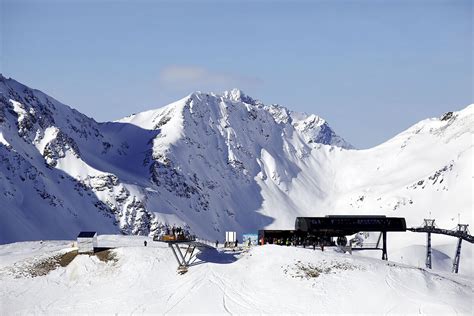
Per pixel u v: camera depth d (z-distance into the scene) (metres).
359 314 110.94
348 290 117.38
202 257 136.00
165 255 135.62
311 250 131.75
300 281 121.06
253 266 128.38
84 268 132.25
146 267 131.00
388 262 132.88
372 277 120.75
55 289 127.00
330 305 113.81
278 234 154.50
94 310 118.06
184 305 117.25
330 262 126.44
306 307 113.69
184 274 128.38
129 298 121.38
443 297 116.19
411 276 121.81
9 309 119.81
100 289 126.12
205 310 114.94
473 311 111.56
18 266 135.75
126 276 129.12
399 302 113.44
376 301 114.06
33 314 117.88
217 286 122.56
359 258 131.75
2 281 130.38
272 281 122.31
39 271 133.25
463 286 123.81
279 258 129.12
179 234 135.25
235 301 117.38
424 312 110.44
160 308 116.94
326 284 119.38
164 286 125.06
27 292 126.06
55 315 117.25
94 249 139.75
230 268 129.38
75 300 122.56
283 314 112.12
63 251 140.75
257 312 113.25
